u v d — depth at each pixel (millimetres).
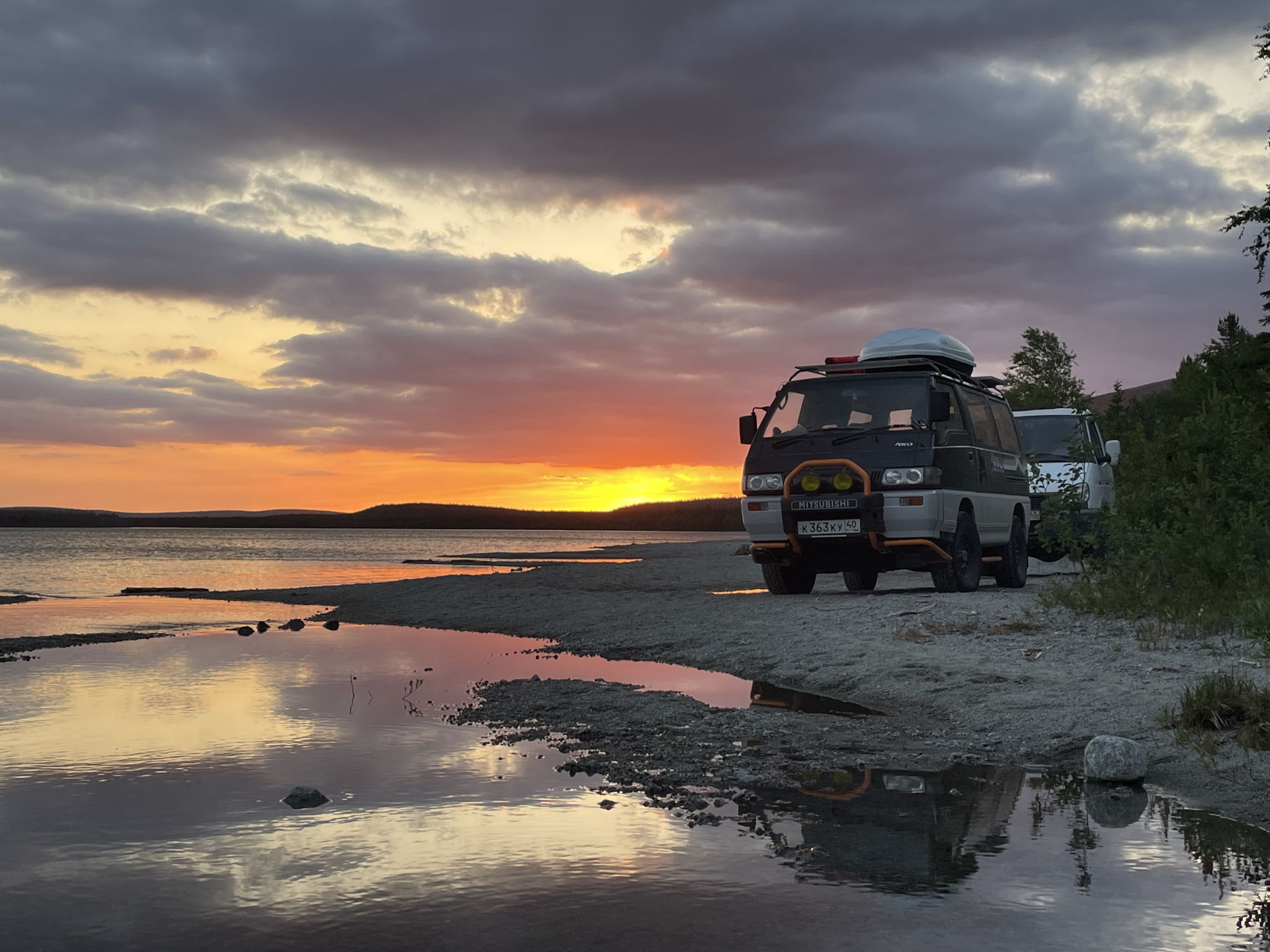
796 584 14562
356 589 19453
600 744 6441
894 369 13547
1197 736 5984
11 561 44594
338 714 7543
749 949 3191
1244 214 17797
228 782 5480
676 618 12633
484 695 8242
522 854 4211
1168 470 13086
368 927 3414
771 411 13875
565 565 25000
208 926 3438
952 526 13078
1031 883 3826
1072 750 6133
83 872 4004
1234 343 30922
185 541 97625
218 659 10617
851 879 3889
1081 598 10969
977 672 8289
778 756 6098
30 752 6223
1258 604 7836
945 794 5211
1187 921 3436
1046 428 18062
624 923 3426
